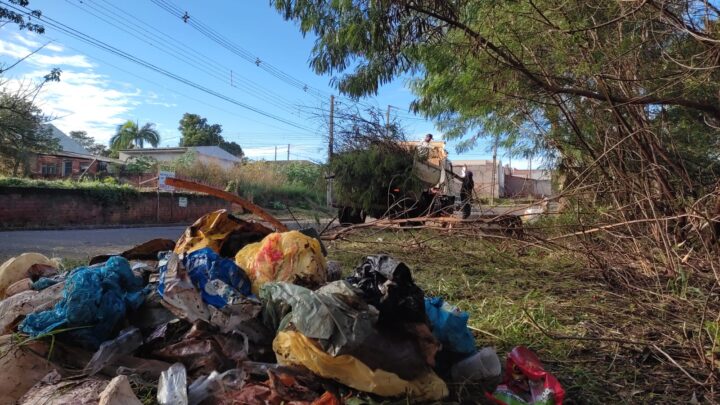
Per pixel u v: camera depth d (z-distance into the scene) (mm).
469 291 5004
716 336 3322
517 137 9062
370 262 2666
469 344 2711
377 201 11055
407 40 5629
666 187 5750
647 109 6012
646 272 5367
